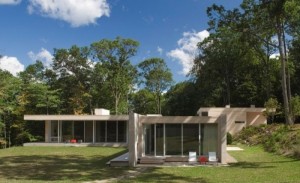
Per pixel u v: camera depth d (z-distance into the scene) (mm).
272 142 34906
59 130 48219
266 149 35219
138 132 29484
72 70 72438
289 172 22281
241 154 33156
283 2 28719
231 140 44094
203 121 28844
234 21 32844
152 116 29328
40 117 47562
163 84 84875
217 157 28594
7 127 56844
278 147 32844
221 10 32812
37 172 24469
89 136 47969
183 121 29031
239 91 64625
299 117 48000
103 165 27938
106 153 36781
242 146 41156
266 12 31734
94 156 34188
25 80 62750
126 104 75938
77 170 25328
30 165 28125
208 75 68938
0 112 53656
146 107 86500
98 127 47969
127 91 75625
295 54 56938
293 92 56188
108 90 73438
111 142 47500
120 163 27484
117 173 23812
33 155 35281
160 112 85438
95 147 44000
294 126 37312
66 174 23516
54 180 21078
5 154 36469
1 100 54500
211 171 24016
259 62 59656
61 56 71125
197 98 72250
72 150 40000
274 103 47750
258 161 28359
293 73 54625
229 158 30500
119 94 74062
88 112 72625
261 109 50781
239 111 50625
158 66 83750
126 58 73500
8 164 28750
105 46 71688
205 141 29078
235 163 27703
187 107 74938
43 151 39062
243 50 56219
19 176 22797
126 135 47406
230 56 64562
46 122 48438
